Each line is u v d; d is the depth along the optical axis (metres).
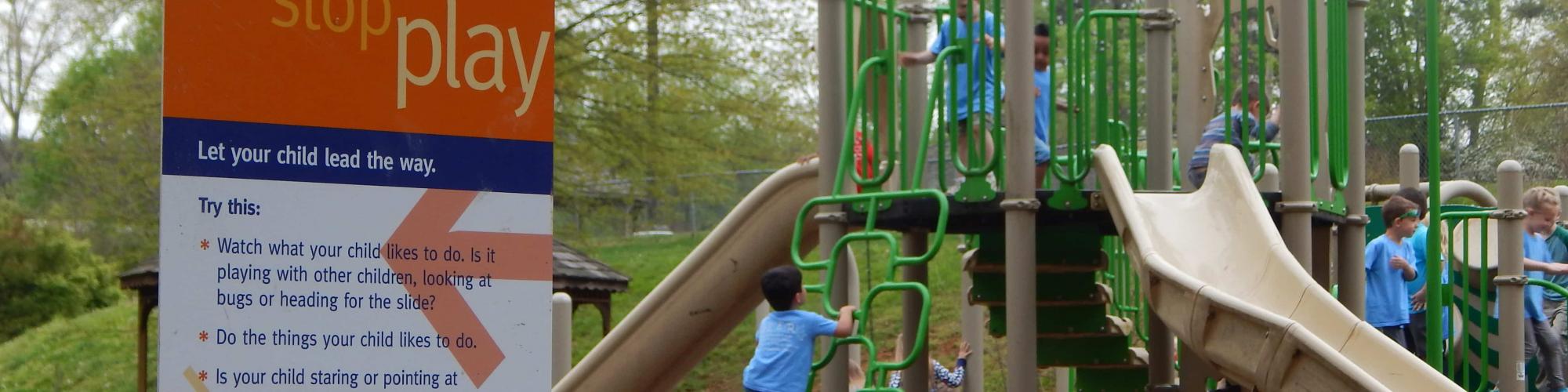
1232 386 6.30
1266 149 6.90
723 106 19.83
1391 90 17.83
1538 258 9.20
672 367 8.70
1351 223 6.41
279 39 2.71
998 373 13.46
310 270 2.70
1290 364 4.35
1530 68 18.59
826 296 5.90
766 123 19.81
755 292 8.42
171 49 2.62
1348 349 4.61
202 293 2.61
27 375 19.44
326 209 2.72
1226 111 6.36
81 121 20.73
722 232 8.34
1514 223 7.46
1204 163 6.89
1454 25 18.84
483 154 2.87
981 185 5.92
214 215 2.63
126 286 14.88
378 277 2.76
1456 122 14.84
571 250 14.85
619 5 19.52
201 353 2.60
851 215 6.40
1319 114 6.07
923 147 5.99
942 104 5.98
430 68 2.84
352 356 2.72
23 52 27.09
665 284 8.50
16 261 22.58
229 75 2.67
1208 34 7.46
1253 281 5.05
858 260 20.06
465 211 2.84
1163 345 7.18
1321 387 4.26
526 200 2.90
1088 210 6.11
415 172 2.81
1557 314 9.63
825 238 6.33
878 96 6.48
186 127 2.62
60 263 22.97
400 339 2.76
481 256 2.85
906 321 7.70
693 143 20.06
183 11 2.64
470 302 2.83
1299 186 5.68
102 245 24.98
